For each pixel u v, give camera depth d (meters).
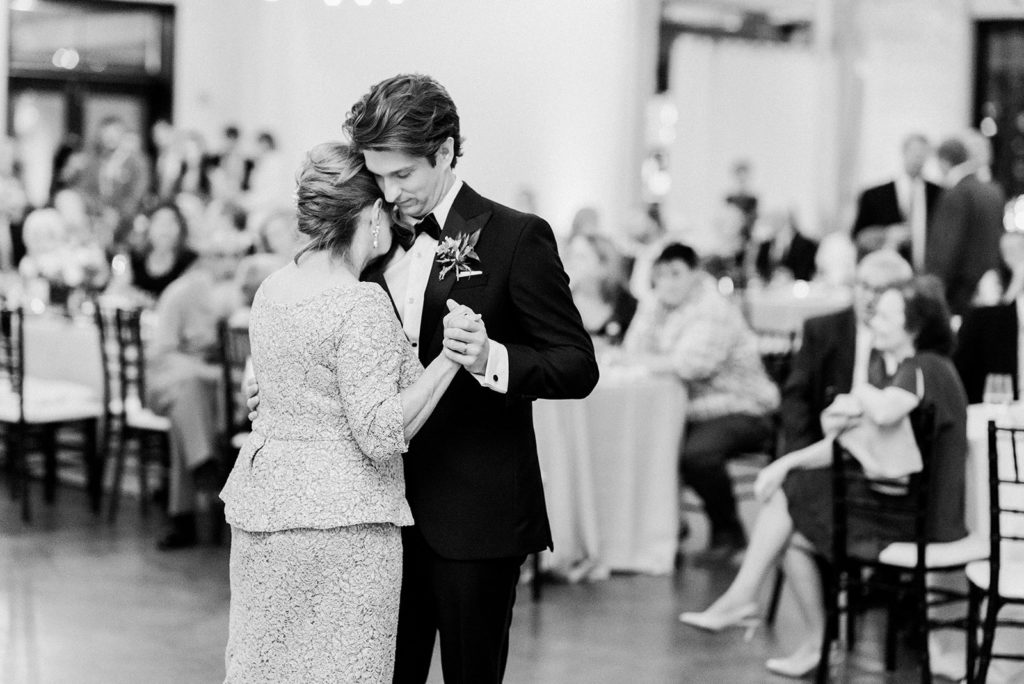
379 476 2.83
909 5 13.70
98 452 7.13
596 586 5.78
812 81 14.03
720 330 6.19
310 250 2.89
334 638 2.80
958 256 8.58
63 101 13.75
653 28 12.16
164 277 7.82
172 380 6.30
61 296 8.40
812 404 5.00
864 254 8.52
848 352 4.93
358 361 2.76
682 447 6.26
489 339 2.89
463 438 2.96
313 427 2.81
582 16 11.80
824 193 13.84
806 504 4.65
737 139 14.01
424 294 2.98
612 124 11.87
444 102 2.89
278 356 2.81
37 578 5.63
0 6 12.80
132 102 14.03
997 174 13.73
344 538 2.79
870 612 5.47
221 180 12.51
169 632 4.94
